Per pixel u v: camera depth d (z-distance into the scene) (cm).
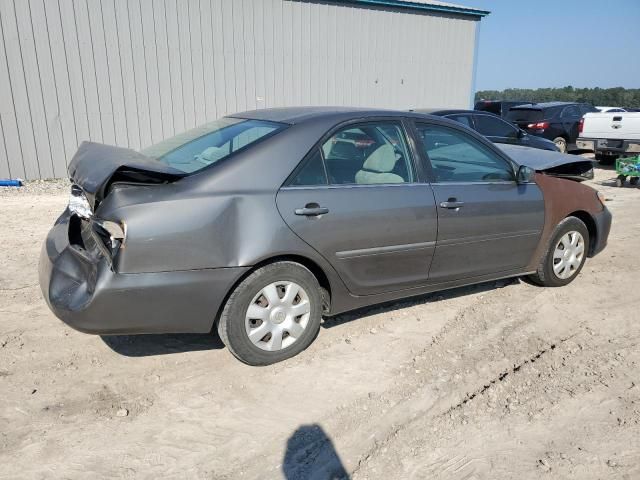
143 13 1072
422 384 340
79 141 1062
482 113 986
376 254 374
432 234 397
